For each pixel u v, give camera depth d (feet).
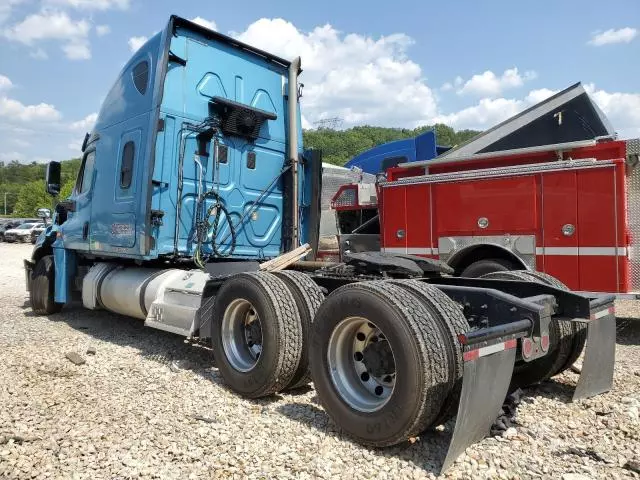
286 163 23.52
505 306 11.69
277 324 13.66
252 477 9.84
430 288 11.83
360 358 12.19
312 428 12.19
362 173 41.39
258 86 22.68
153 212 19.33
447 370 10.59
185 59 20.22
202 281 17.53
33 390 14.58
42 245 28.37
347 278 15.29
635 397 14.05
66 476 9.73
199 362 18.08
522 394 14.64
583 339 14.85
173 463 10.36
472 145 28.63
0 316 27.55
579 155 22.17
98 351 19.47
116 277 22.54
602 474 9.93
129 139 20.83
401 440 10.67
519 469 10.12
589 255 21.09
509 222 23.16
